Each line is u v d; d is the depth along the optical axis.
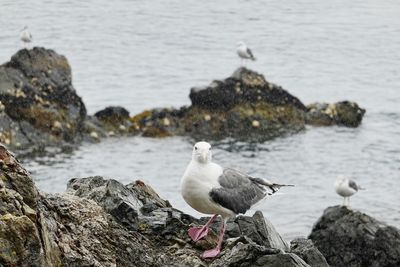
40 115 36.56
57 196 12.92
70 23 68.50
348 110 42.91
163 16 72.44
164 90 52.03
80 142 37.09
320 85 55.06
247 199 13.54
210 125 40.03
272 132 40.59
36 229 10.75
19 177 11.38
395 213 30.31
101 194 13.91
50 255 11.28
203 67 58.47
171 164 35.62
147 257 12.88
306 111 42.59
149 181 33.12
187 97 50.69
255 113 40.72
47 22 68.31
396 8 78.25
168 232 13.61
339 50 63.88
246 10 75.75
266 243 14.35
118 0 76.44
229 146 38.75
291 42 65.94
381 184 34.22
